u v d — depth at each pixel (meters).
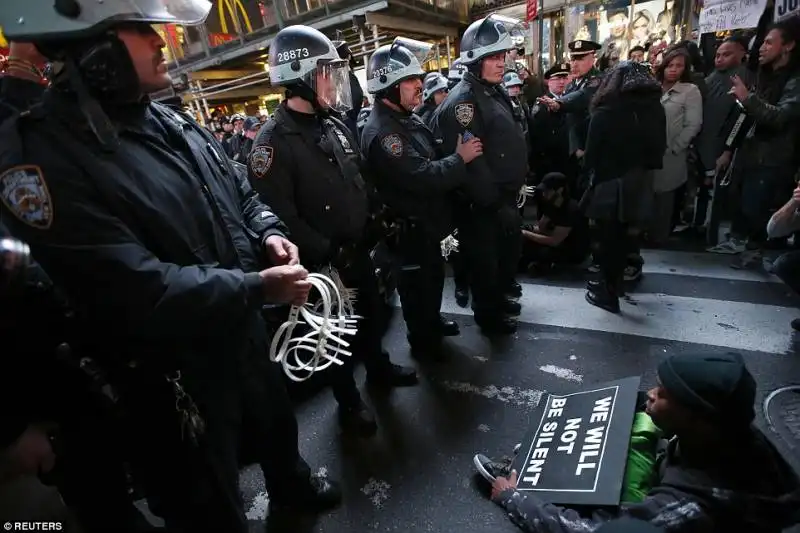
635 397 1.64
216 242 1.04
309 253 1.64
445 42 6.12
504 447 1.86
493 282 2.55
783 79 2.72
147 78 0.88
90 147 0.82
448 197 2.24
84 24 0.75
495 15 2.18
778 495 1.02
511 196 2.48
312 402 2.25
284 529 1.60
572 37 7.57
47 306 0.83
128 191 0.85
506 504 1.49
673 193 3.20
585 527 1.28
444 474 1.76
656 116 2.23
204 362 1.03
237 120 6.39
